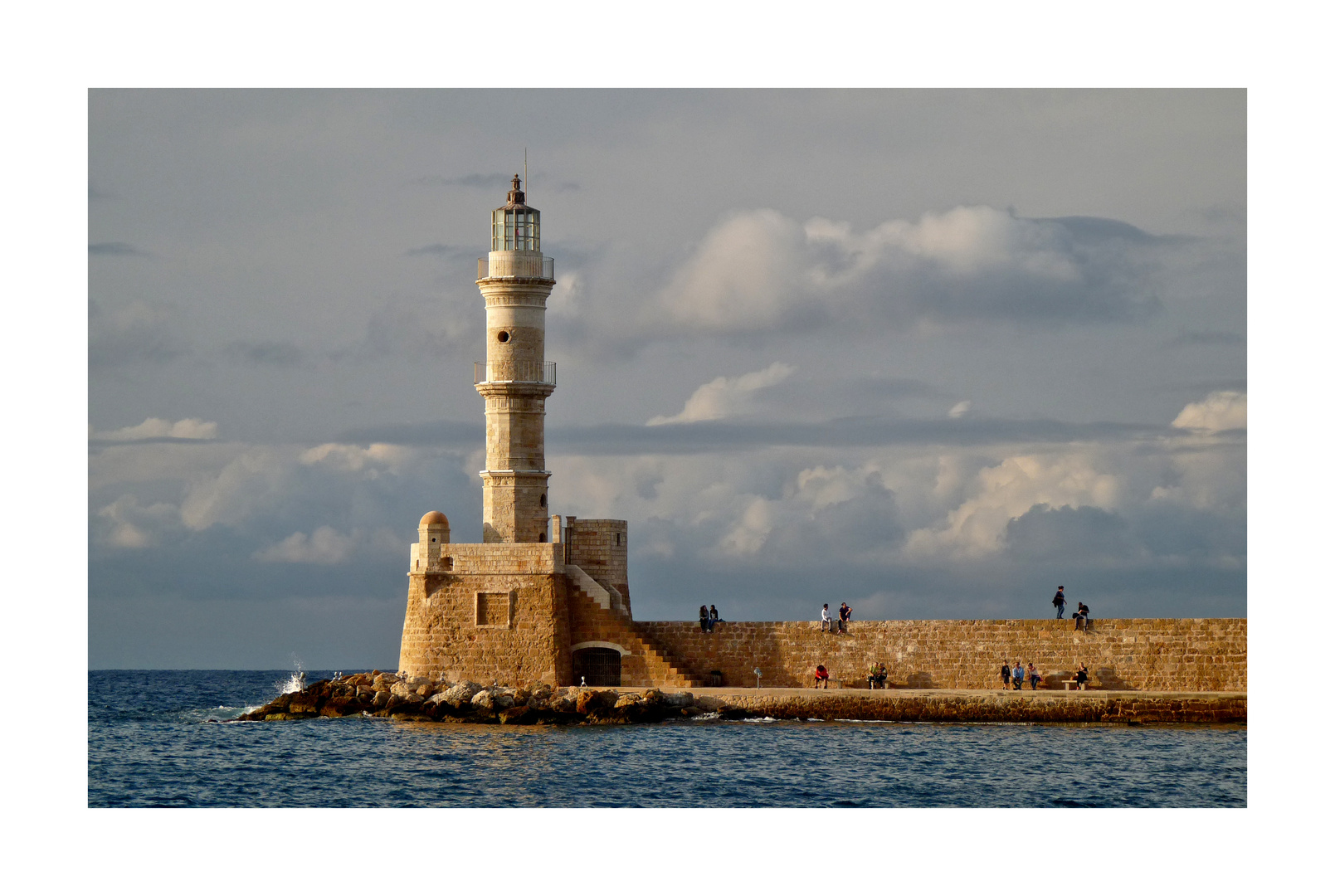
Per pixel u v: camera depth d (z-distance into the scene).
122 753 76.19
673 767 68.50
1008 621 79.50
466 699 81.94
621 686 82.25
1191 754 69.25
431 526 84.62
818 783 64.44
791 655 82.56
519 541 85.00
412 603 85.00
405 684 84.38
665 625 84.56
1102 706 76.19
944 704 77.75
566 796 62.62
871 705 78.62
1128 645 77.69
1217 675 76.50
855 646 81.62
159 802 62.94
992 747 71.75
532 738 76.25
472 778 66.88
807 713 79.38
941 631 80.38
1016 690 78.00
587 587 83.75
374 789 64.88
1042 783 63.94
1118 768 66.56
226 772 70.12
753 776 66.25
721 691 80.75
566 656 82.88
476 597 83.69
